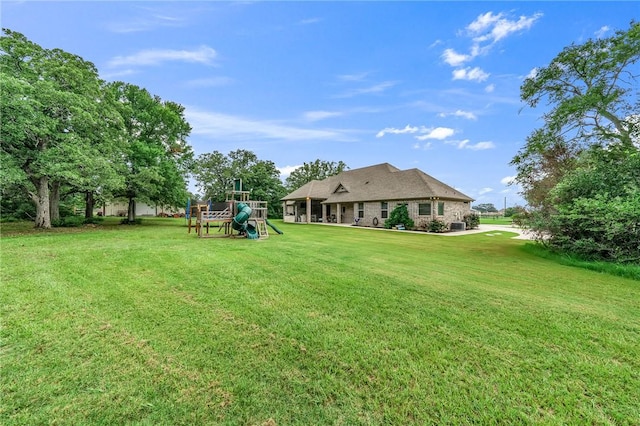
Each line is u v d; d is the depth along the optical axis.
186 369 2.37
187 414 1.89
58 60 13.41
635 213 6.64
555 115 9.75
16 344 2.69
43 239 9.56
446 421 1.87
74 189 17.47
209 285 4.64
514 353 2.71
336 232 16.17
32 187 14.28
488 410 1.97
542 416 1.92
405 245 10.62
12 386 2.10
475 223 22.16
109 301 3.85
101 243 8.82
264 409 1.95
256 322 3.29
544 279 5.55
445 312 3.66
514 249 9.91
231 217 12.23
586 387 2.23
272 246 8.93
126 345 2.72
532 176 10.77
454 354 2.67
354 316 3.50
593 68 9.47
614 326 3.33
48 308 3.55
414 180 21.09
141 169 17.28
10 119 10.84
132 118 19.39
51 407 1.92
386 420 1.87
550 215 8.62
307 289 4.52
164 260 6.37
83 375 2.26
